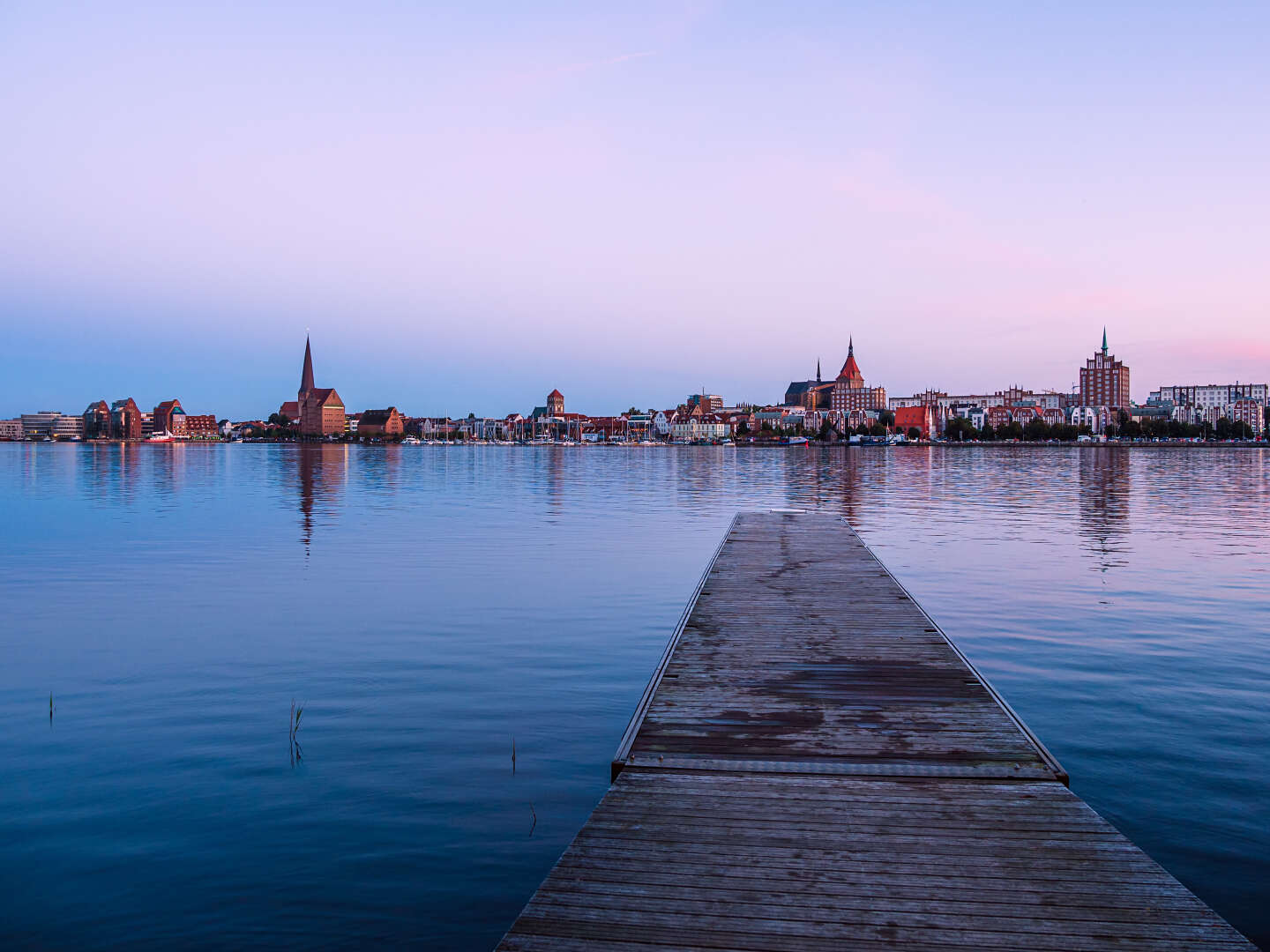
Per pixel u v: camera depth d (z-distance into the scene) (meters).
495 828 9.12
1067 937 5.66
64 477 85.31
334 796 9.88
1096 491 62.94
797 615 16.11
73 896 7.86
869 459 152.25
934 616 19.25
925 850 6.90
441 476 90.50
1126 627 18.20
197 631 18.09
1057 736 11.70
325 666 15.38
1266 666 15.12
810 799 7.99
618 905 6.02
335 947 7.11
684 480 81.62
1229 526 37.84
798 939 5.61
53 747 11.45
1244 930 7.28
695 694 11.33
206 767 10.74
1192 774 10.41
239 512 45.97
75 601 21.27
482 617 19.55
